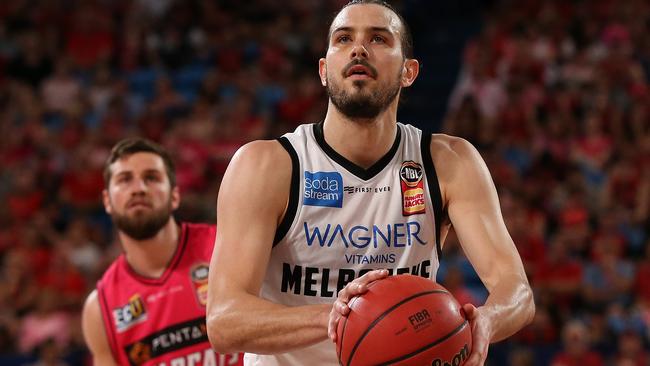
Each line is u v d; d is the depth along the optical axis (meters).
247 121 18.30
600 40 19.80
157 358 6.57
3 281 15.10
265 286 4.94
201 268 6.66
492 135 17.27
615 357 12.29
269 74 20.08
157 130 18.66
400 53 4.72
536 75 18.80
